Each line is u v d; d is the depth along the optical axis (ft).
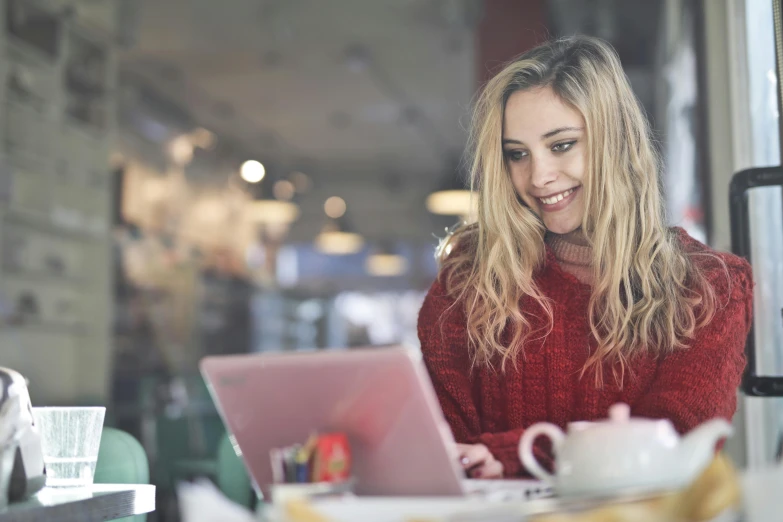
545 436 4.20
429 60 33.60
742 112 9.16
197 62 33.32
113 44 22.77
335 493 3.03
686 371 4.66
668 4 17.28
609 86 5.08
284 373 3.34
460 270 5.53
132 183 33.01
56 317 21.17
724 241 9.64
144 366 29.37
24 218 19.71
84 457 4.17
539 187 5.12
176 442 15.21
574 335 5.09
